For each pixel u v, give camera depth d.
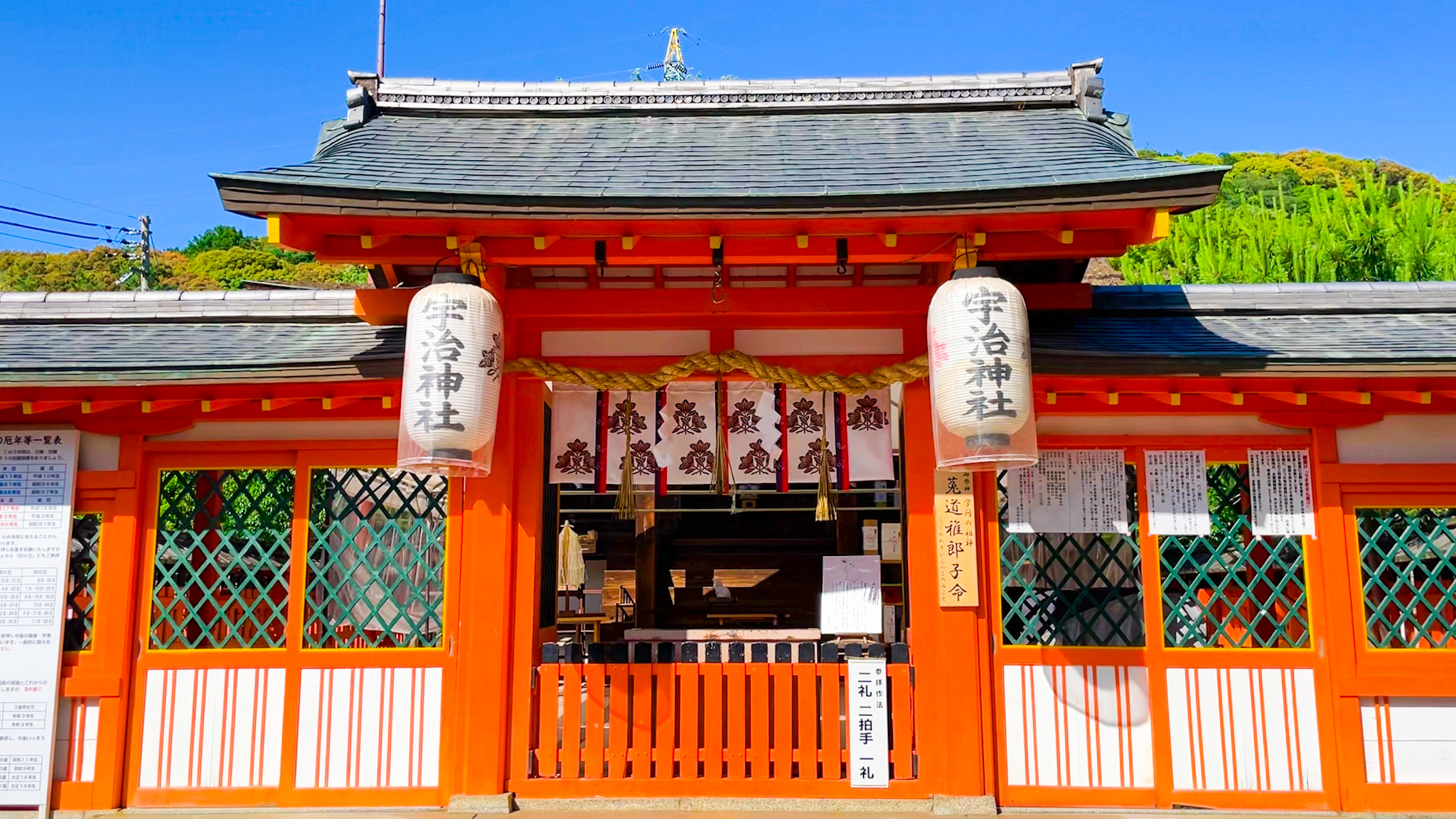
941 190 5.15
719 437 6.40
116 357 6.27
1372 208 16.62
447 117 7.22
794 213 5.26
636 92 7.34
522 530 6.26
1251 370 5.74
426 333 5.36
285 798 6.15
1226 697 6.16
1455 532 6.25
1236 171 49.28
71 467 6.43
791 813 5.93
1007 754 6.12
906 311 6.28
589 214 5.27
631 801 6.02
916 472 6.27
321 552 6.49
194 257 51.94
